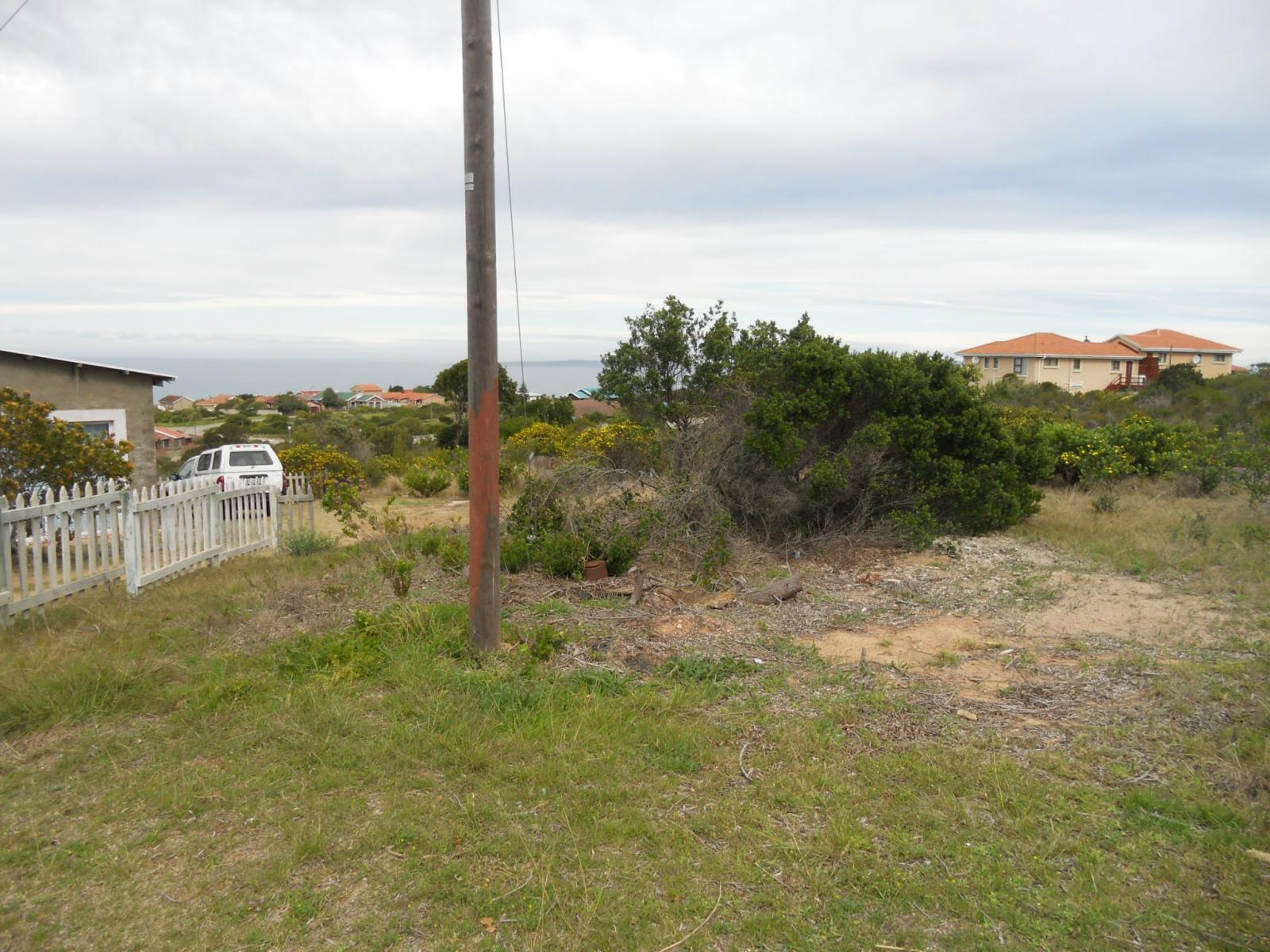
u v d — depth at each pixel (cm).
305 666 552
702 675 532
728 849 340
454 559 832
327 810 373
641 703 485
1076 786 385
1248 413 2316
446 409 4941
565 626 636
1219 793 376
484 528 560
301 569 915
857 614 699
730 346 1098
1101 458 1444
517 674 529
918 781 390
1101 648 594
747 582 812
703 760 415
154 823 369
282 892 316
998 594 758
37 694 495
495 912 301
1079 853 332
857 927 293
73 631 670
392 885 318
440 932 292
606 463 1158
